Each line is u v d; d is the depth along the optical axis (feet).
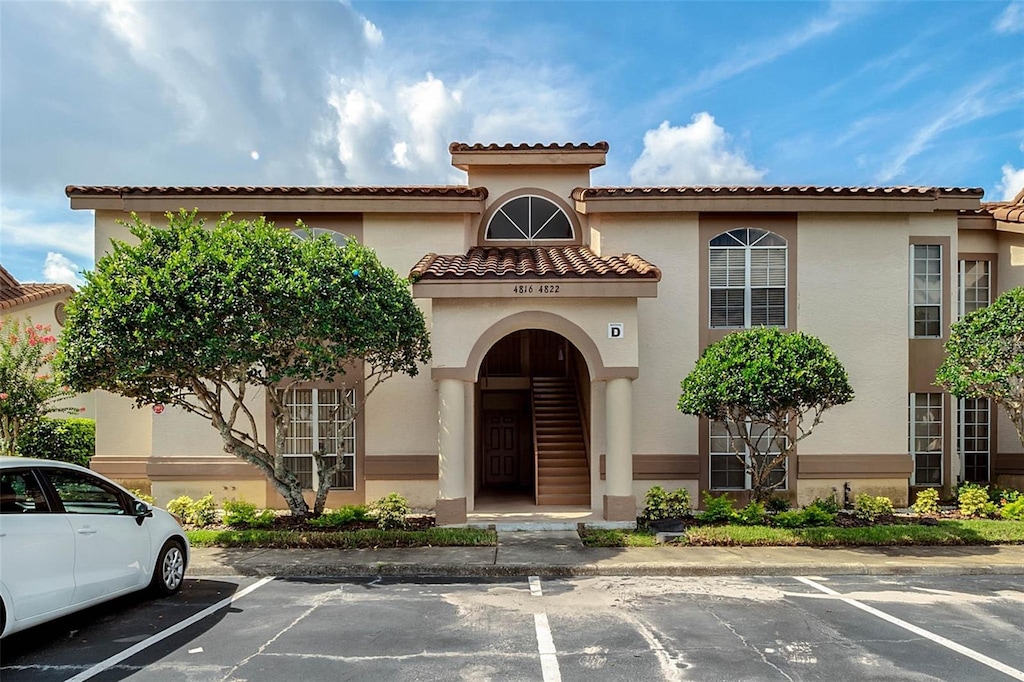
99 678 18.31
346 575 28.68
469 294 35.99
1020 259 44.47
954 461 44.32
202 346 29.71
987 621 22.88
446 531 33.68
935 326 43.78
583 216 45.98
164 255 31.27
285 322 30.76
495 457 52.39
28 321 48.98
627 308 36.78
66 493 21.94
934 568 28.66
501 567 28.71
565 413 47.62
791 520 34.63
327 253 33.12
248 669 18.94
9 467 20.35
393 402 41.78
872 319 42.39
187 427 41.88
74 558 21.27
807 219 42.57
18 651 20.21
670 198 41.42
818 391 33.27
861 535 32.45
